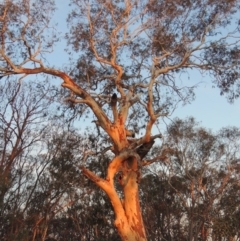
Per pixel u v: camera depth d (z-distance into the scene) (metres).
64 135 35.47
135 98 20.52
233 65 21.33
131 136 20.61
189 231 35.19
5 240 28.16
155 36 21.11
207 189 36.88
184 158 36.22
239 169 36.38
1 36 19.30
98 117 19.89
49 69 19.83
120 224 18.80
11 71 19.59
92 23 20.67
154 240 38.44
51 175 35.69
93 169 28.64
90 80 21.97
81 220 41.00
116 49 20.59
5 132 31.67
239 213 31.30
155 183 39.72
